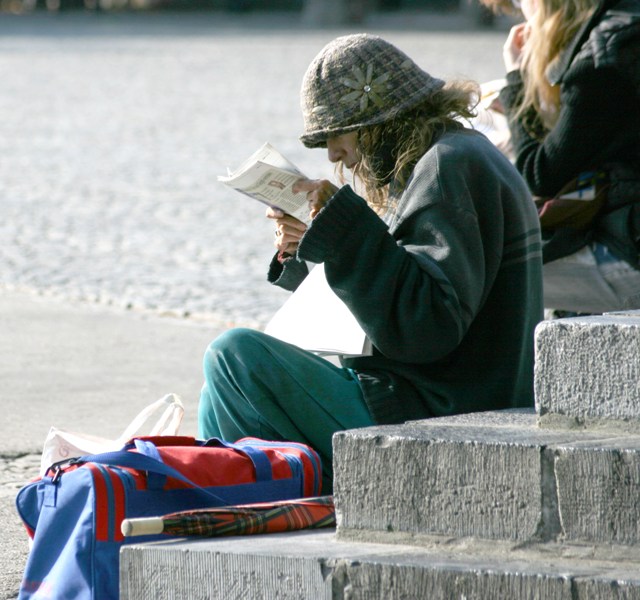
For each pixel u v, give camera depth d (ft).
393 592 30.40
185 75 274.36
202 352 80.64
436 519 31.96
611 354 32.07
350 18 463.42
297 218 42.78
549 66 55.26
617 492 29.94
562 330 32.81
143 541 36.09
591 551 30.30
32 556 37.17
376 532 32.81
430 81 42.22
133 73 278.26
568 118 54.44
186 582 32.58
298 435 41.78
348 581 30.83
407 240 40.19
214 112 213.46
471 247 39.60
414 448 32.14
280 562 31.45
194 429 63.41
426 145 41.42
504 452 31.09
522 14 59.67
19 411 66.28
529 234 42.16
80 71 281.95
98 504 35.63
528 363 42.22
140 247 114.32
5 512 50.21
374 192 42.91
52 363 77.30
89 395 69.92
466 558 30.99
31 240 117.29
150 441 38.88
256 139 181.98
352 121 41.65
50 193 142.92
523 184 42.45
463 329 39.45
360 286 38.78
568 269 55.57
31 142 183.32
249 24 470.80
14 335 84.43
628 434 31.91
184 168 160.45
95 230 122.31
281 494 38.81
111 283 99.96
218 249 113.80
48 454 40.91
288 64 295.89
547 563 30.32
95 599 35.42
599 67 53.31
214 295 95.81
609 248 55.11
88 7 574.56
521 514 30.99
